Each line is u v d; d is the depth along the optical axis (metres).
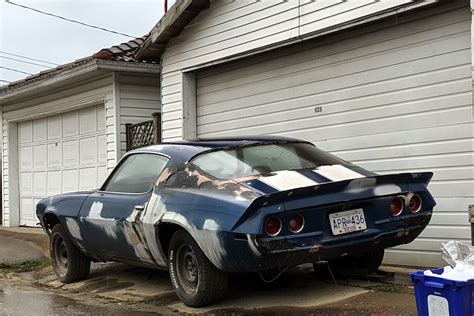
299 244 4.65
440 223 6.55
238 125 9.29
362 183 4.90
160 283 6.77
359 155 7.43
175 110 10.16
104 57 11.25
